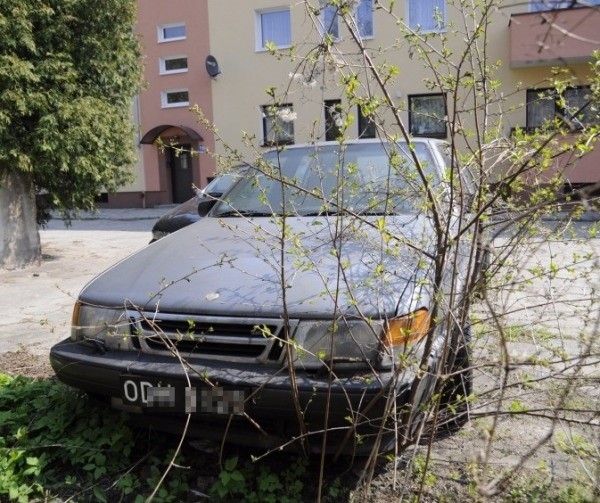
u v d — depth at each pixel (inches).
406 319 99.5
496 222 98.0
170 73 822.5
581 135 89.1
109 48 370.9
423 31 116.5
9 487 108.7
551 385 108.2
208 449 120.4
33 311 255.1
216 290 111.2
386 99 95.8
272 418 101.3
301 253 103.9
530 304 113.5
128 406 113.1
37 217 395.5
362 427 99.4
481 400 108.5
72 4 342.3
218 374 101.1
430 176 103.7
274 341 102.7
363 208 124.7
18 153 326.6
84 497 109.7
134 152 411.2
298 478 110.6
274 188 162.4
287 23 755.4
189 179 863.7
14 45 315.6
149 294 114.8
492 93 110.3
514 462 111.3
